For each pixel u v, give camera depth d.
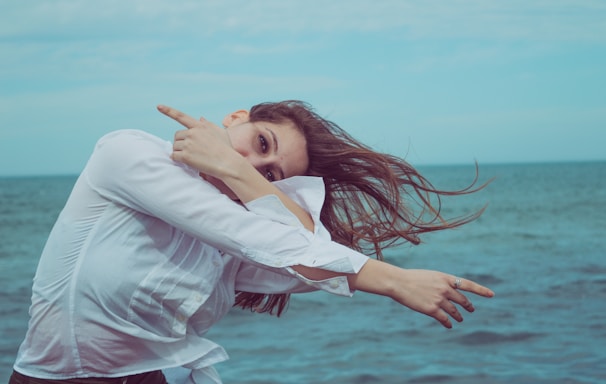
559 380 6.30
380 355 7.41
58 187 118.19
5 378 6.42
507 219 33.12
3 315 9.76
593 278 12.95
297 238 1.97
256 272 2.28
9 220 39.62
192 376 2.29
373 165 2.42
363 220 2.55
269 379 6.60
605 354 7.18
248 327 8.99
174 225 1.98
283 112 2.36
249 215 1.97
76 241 2.03
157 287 2.03
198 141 2.00
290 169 2.33
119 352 2.06
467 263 16.30
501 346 7.69
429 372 6.71
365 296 11.13
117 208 2.04
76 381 2.07
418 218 2.54
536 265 15.41
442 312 1.96
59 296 2.02
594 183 84.44
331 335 8.44
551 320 9.02
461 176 127.12
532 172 147.38
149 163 1.98
